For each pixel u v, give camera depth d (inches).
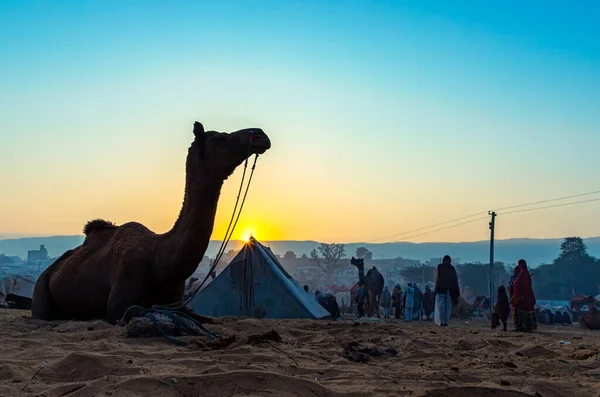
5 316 469.4
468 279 3853.3
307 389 198.2
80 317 412.8
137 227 398.3
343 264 6235.2
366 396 197.5
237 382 197.3
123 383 188.4
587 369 271.7
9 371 216.4
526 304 568.1
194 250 351.9
